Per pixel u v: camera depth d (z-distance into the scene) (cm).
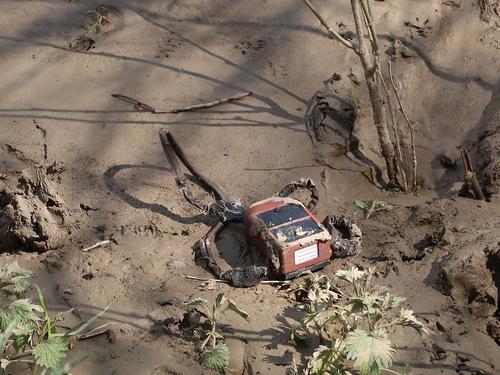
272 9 280
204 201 242
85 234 234
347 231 236
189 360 215
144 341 218
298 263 226
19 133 252
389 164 253
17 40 270
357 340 210
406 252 234
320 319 218
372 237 236
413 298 225
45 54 267
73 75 263
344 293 226
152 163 248
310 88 264
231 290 226
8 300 221
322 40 273
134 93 261
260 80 265
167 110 258
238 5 281
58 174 245
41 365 207
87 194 241
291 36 274
